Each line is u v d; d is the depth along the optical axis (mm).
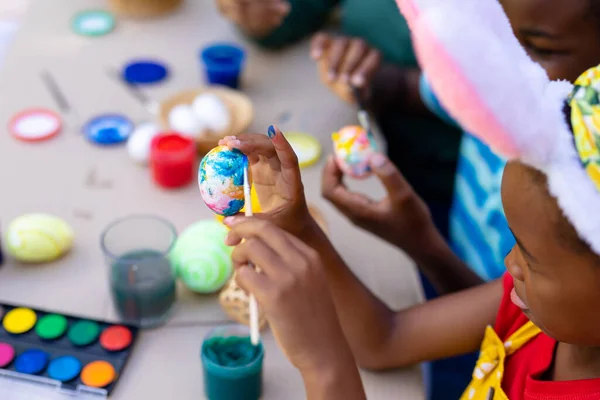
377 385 920
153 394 886
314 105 1480
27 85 1474
